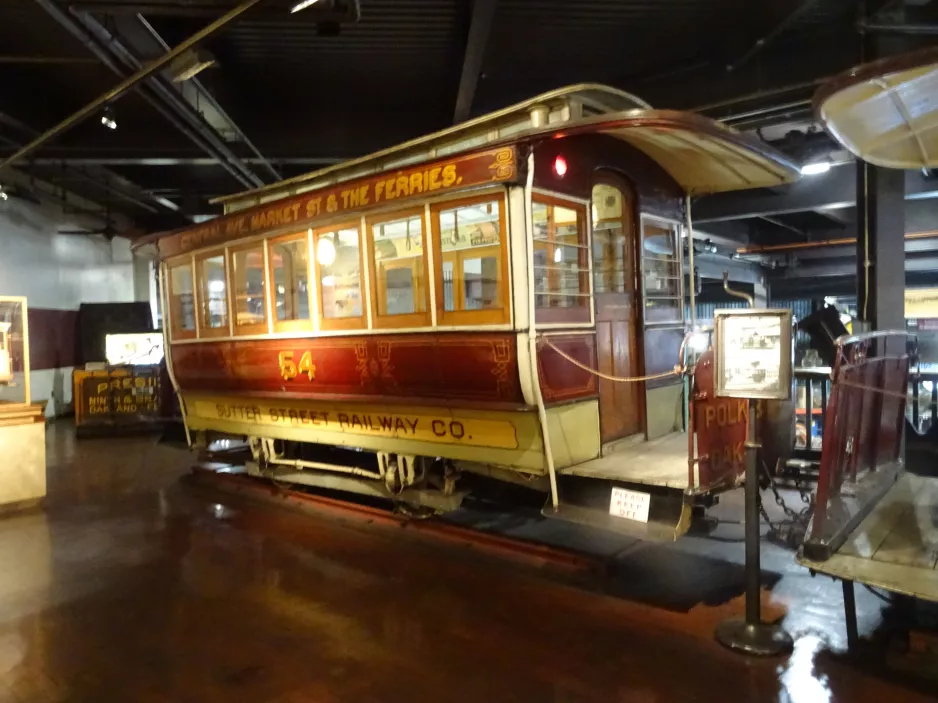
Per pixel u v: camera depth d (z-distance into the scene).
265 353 6.65
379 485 6.14
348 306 5.83
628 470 4.62
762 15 7.05
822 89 3.84
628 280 5.54
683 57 8.15
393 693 3.42
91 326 14.45
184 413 8.26
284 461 7.11
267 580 4.95
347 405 6.07
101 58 6.80
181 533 6.17
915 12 6.57
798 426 8.42
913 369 7.63
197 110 8.09
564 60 8.28
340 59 8.25
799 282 17.95
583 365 4.93
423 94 9.52
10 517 6.82
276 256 6.44
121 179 13.11
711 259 14.64
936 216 11.52
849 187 10.27
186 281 7.80
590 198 5.08
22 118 9.35
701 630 3.96
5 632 4.22
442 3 6.83
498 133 5.01
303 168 12.25
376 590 4.70
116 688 3.54
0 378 7.22
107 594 4.78
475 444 5.13
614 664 3.62
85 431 11.77
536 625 4.10
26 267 13.09
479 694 3.38
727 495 6.73
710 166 5.56
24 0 6.75
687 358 6.11
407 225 5.26
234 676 3.62
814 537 3.57
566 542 5.50
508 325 4.58
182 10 6.05
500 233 4.59
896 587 3.21
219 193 13.66
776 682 3.38
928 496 4.57
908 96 3.83
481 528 5.91
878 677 3.40
